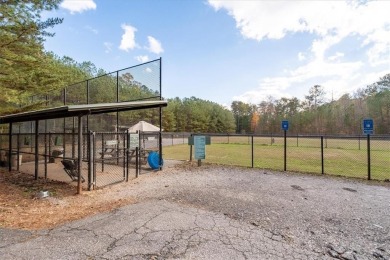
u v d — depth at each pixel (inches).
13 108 362.9
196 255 108.1
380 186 258.1
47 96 503.8
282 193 226.2
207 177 307.1
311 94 2795.3
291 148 859.4
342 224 150.3
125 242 120.8
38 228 141.6
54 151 450.3
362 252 114.3
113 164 420.8
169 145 1013.2
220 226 142.3
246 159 529.7
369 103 2043.6
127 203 192.2
